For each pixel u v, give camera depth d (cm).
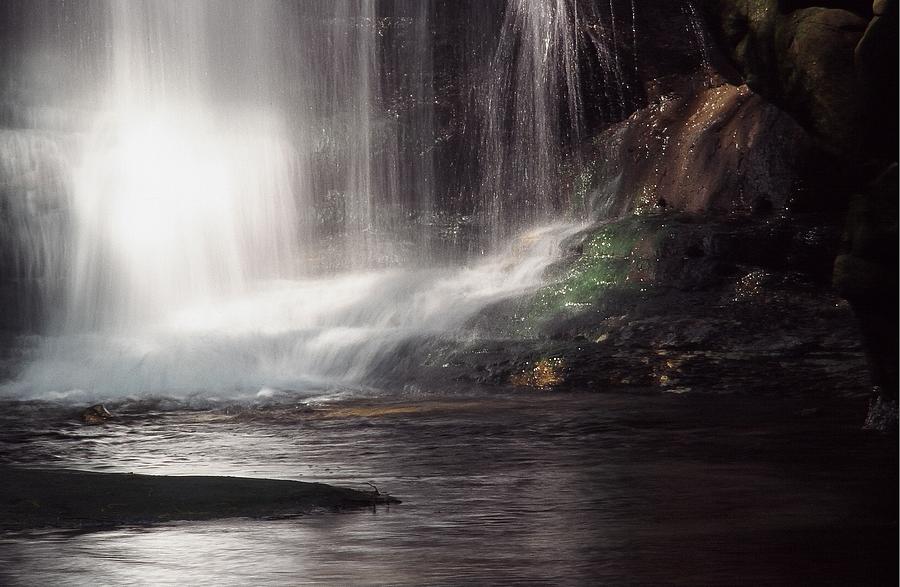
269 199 3344
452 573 679
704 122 2742
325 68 3441
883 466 1084
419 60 3391
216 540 778
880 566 686
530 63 3219
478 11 3328
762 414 1518
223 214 3288
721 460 1139
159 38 3453
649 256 2275
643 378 1878
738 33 1298
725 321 2031
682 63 2995
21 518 843
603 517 855
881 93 1145
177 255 3206
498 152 3244
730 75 2842
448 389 1931
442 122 3319
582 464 1136
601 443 1291
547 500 933
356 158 3356
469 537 786
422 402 1761
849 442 1245
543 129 3183
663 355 1941
